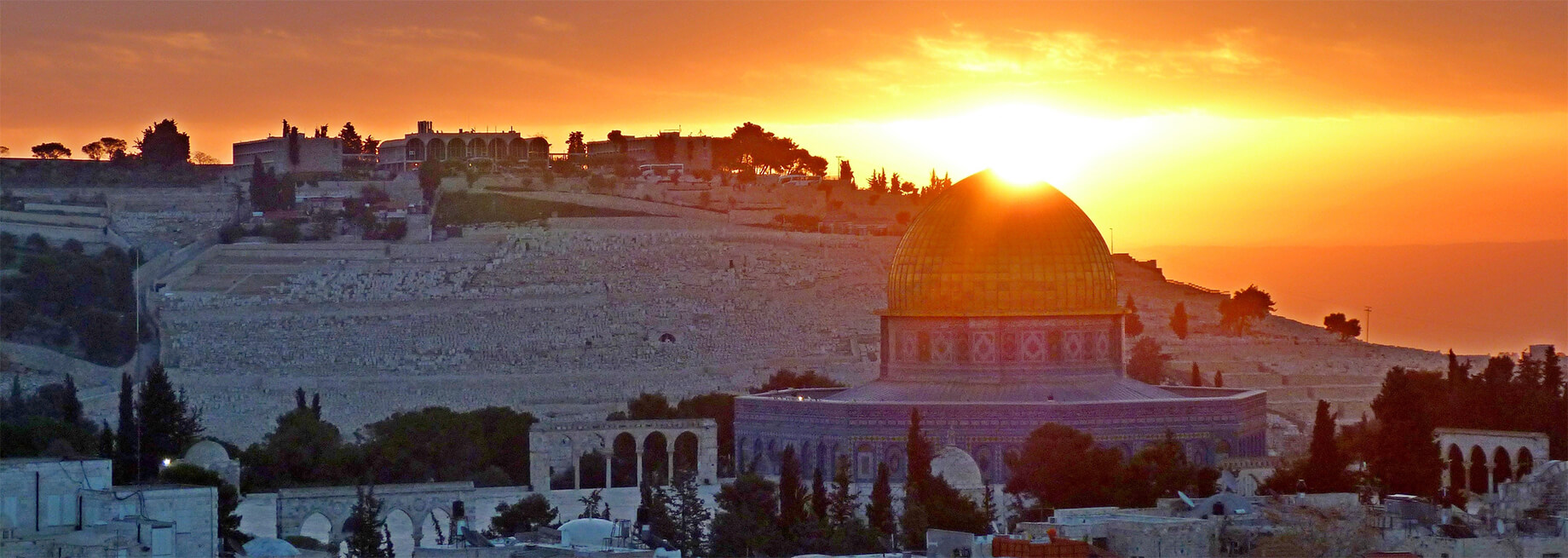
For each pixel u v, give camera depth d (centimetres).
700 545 19288
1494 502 19262
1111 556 15362
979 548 16112
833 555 17662
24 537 16525
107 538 16450
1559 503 18938
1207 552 16338
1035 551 15188
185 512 17825
